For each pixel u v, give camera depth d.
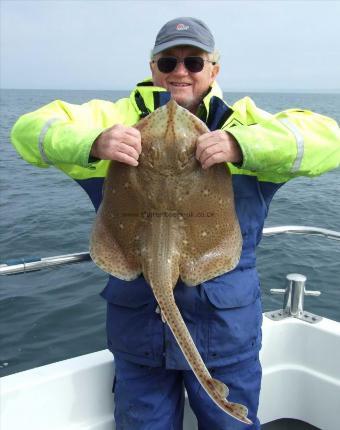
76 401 1.22
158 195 0.95
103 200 0.99
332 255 3.47
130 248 0.99
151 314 1.08
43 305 2.64
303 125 1.01
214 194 0.95
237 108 1.14
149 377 1.12
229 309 1.08
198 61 1.15
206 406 1.11
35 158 1.08
